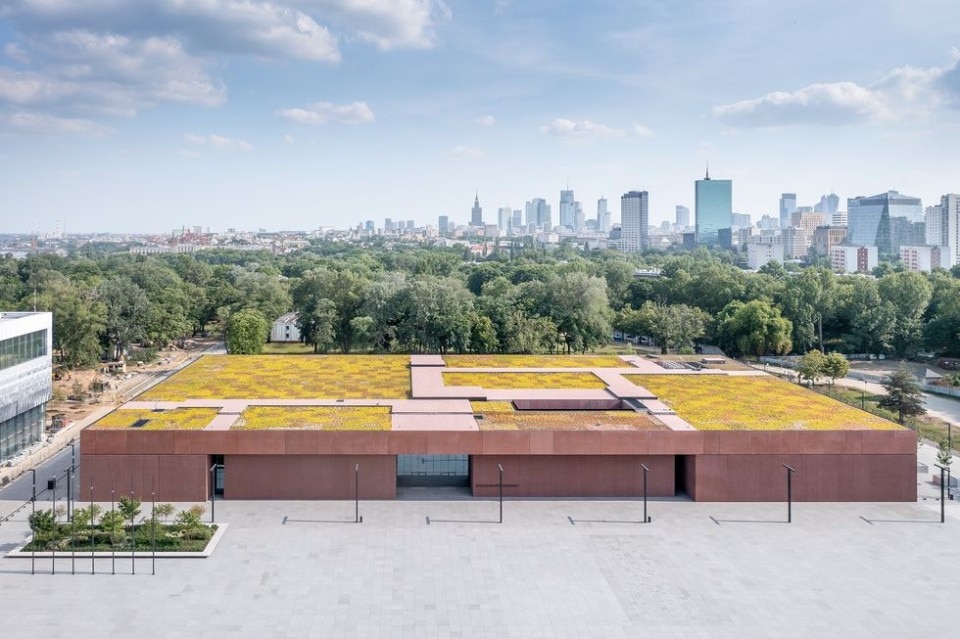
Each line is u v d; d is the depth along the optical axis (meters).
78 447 87.00
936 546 60.50
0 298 189.62
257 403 79.31
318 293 154.38
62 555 56.09
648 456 71.06
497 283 197.62
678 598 51.28
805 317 167.00
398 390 86.94
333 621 47.38
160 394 83.38
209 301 190.88
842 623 48.19
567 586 52.81
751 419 74.62
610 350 170.62
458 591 51.75
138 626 46.41
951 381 127.75
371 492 69.75
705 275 194.12
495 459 70.62
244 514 65.50
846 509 68.69
